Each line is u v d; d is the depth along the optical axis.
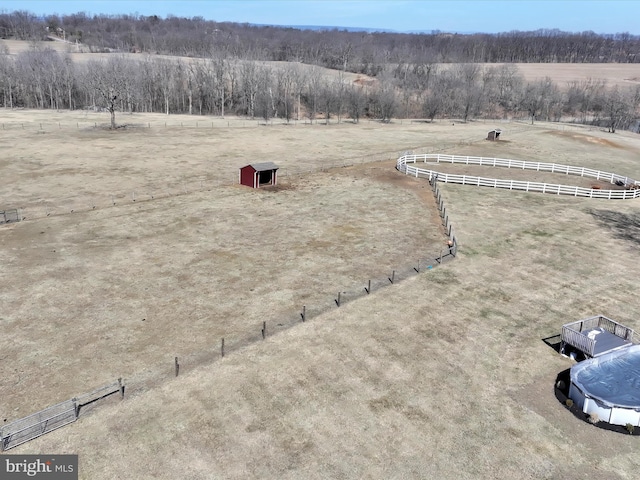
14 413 16.33
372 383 18.44
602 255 31.27
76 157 54.84
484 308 24.22
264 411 16.81
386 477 14.42
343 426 16.28
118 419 16.25
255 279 26.53
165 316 22.62
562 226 36.44
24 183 43.97
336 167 53.56
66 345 20.17
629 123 109.50
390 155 61.50
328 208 38.97
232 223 35.00
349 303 24.23
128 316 22.52
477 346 21.05
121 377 18.33
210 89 115.38
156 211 37.16
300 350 20.31
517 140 76.12
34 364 18.91
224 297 24.52
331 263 28.81
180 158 56.12
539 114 121.56
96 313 22.67
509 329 22.45
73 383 17.92
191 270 27.36
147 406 16.88
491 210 39.75
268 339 21.03
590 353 19.50
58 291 24.55
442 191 44.84
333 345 20.72
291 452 15.16
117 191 42.25
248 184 44.59
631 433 16.41
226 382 18.22
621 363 19.16
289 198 41.47
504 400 17.84
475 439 15.97
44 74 110.88
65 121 83.19
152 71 115.81
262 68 118.94
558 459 15.28
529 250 31.67
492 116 122.44
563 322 23.17
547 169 56.28
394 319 22.91
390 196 42.78
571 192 45.00
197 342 20.70
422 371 19.27
